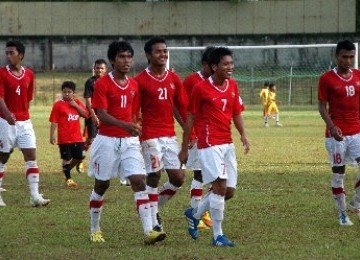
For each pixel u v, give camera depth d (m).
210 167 20.45
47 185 34.59
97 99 20.88
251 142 58.34
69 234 22.66
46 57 134.88
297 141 58.78
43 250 20.36
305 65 123.56
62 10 134.88
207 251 19.95
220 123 20.59
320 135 64.81
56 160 46.00
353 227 23.53
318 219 24.89
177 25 135.12
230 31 134.88
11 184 34.91
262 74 119.31
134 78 22.23
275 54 123.56
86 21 135.12
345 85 23.66
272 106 78.25
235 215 25.66
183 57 124.50
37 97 120.44
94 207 21.55
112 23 135.12
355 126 23.95
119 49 20.92
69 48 134.62
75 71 133.88
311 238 21.70
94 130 38.25
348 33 131.62
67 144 34.50
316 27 132.38
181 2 134.88
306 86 115.31
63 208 27.64
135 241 21.56
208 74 24.16
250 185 33.34
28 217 25.64
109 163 21.06
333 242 21.08
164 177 36.56
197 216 21.66
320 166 41.00
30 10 134.88
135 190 20.91
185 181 35.22
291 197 29.59
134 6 134.88
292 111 103.38
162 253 19.73
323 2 132.00
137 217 25.53
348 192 31.23
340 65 23.67
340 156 23.89
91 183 35.28
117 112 21.14
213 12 134.88
